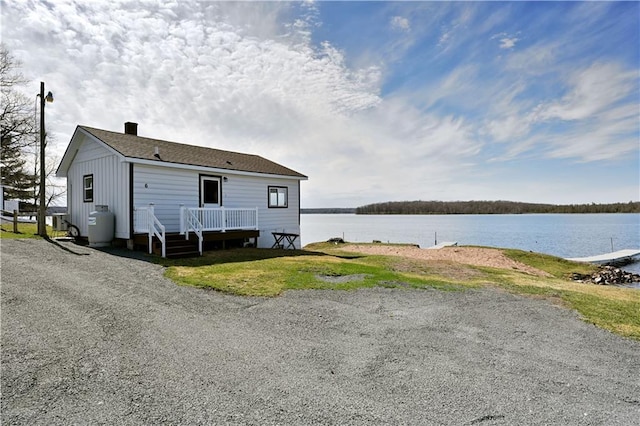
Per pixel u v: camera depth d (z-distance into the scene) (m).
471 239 33.34
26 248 10.41
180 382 3.12
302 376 3.31
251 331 4.55
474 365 3.72
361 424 2.54
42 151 13.56
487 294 7.28
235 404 2.77
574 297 7.30
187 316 5.06
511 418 2.69
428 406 2.83
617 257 20.58
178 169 12.62
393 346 4.20
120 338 4.15
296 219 17.83
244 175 15.05
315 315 5.32
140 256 9.97
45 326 4.48
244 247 14.41
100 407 2.69
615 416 2.78
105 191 12.20
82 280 6.95
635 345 4.53
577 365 3.82
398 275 8.88
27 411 2.61
